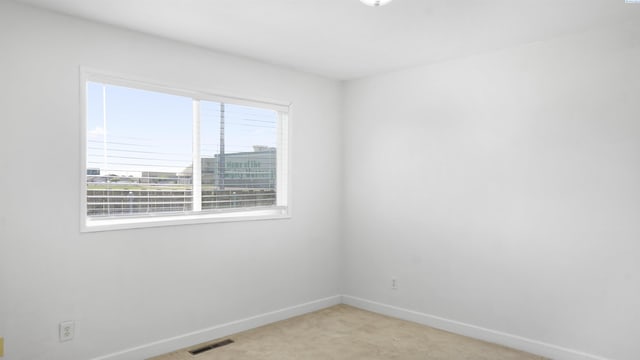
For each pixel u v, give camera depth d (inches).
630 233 121.0
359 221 186.7
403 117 171.6
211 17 117.8
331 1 106.6
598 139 126.1
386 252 177.5
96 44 121.5
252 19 118.9
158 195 138.3
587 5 108.4
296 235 175.3
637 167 119.9
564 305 132.2
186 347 140.6
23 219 110.1
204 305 146.0
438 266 161.5
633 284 120.3
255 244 161.0
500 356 135.4
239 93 154.9
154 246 133.8
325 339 149.2
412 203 169.0
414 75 168.2
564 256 132.3
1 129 106.7
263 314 163.5
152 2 107.8
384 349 140.6
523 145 140.4
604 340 124.8
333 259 190.1
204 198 149.6
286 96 170.6
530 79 138.7
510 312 143.4
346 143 191.3
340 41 137.4
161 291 135.3
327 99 186.7
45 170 113.3
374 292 181.6
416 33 129.5
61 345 116.3
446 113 159.0
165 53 135.7
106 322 124.0
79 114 118.6
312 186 181.0
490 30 126.6
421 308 166.2
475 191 151.7
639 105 119.3
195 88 142.9
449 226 158.6
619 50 122.0
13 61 108.1
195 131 146.9
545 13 113.7
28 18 110.0
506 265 144.4
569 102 131.2
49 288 114.2
